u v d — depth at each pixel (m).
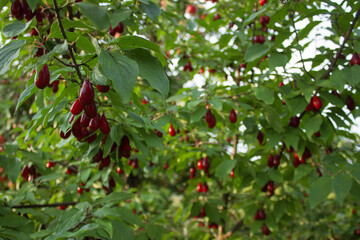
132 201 5.19
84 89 1.29
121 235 1.90
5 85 6.43
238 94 3.20
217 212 3.73
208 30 4.28
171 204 7.51
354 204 5.00
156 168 4.55
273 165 3.29
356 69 2.27
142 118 2.05
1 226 2.00
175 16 2.50
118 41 1.23
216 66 4.29
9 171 2.40
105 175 2.79
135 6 1.88
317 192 2.20
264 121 2.98
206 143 3.80
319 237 5.47
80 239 1.75
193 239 4.64
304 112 2.84
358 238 5.14
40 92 2.12
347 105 2.68
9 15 2.00
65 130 1.64
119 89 1.07
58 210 2.56
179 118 3.32
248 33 3.88
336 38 2.94
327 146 3.08
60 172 3.88
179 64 4.14
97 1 1.76
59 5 1.76
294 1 2.64
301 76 2.76
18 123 5.84
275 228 3.55
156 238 2.66
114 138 1.83
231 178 3.74
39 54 1.67
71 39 1.36
